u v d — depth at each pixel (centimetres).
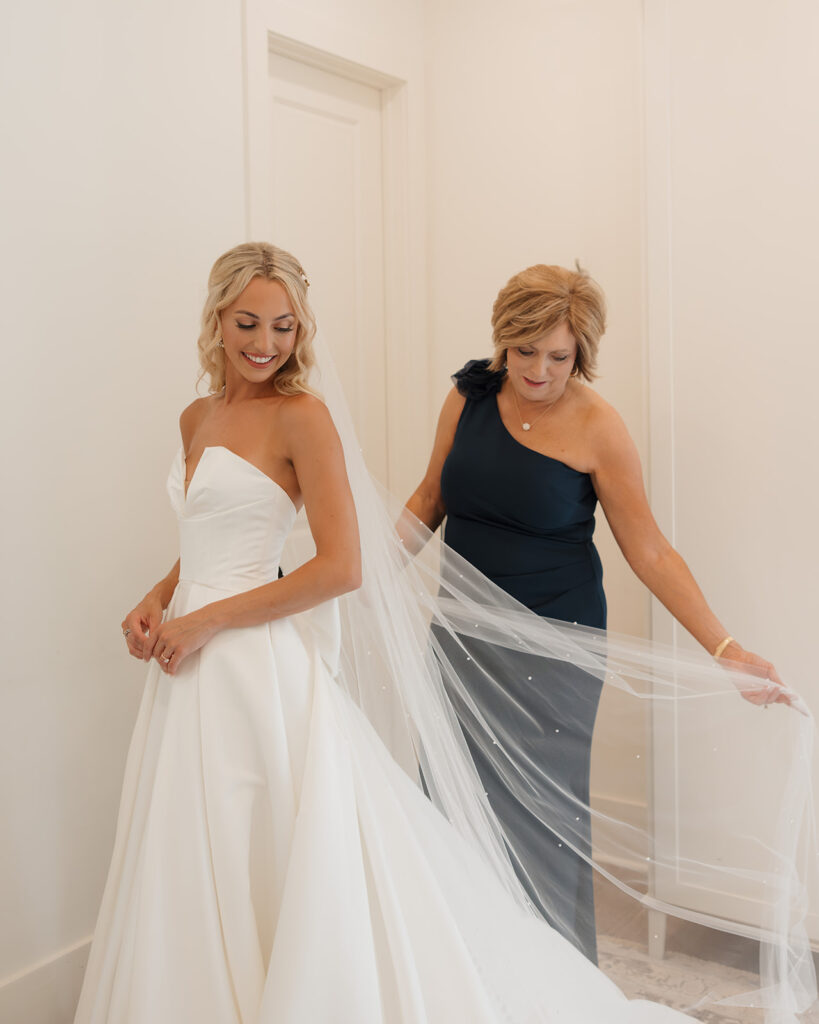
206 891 156
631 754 210
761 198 242
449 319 336
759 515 247
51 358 219
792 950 201
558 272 206
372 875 160
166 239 244
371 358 334
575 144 305
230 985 154
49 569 220
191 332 250
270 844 160
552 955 188
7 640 212
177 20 245
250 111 265
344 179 320
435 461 236
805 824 209
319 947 149
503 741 211
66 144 220
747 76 242
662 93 253
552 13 306
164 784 162
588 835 211
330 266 316
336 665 178
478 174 325
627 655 209
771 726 201
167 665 166
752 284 245
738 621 251
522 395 212
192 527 175
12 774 214
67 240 221
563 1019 177
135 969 153
